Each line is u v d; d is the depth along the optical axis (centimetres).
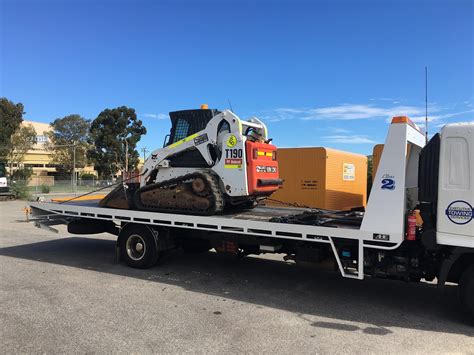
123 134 6819
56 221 916
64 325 478
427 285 671
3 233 1226
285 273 744
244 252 714
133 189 818
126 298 585
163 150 781
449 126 491
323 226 570
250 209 805
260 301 580
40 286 641
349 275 550
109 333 456
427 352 416
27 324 481
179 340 439
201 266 793
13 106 5681
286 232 588
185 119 798
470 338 454
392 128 521
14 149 5809
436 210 500
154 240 746
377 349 423
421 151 532
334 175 966
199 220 676
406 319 513
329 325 490
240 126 700
